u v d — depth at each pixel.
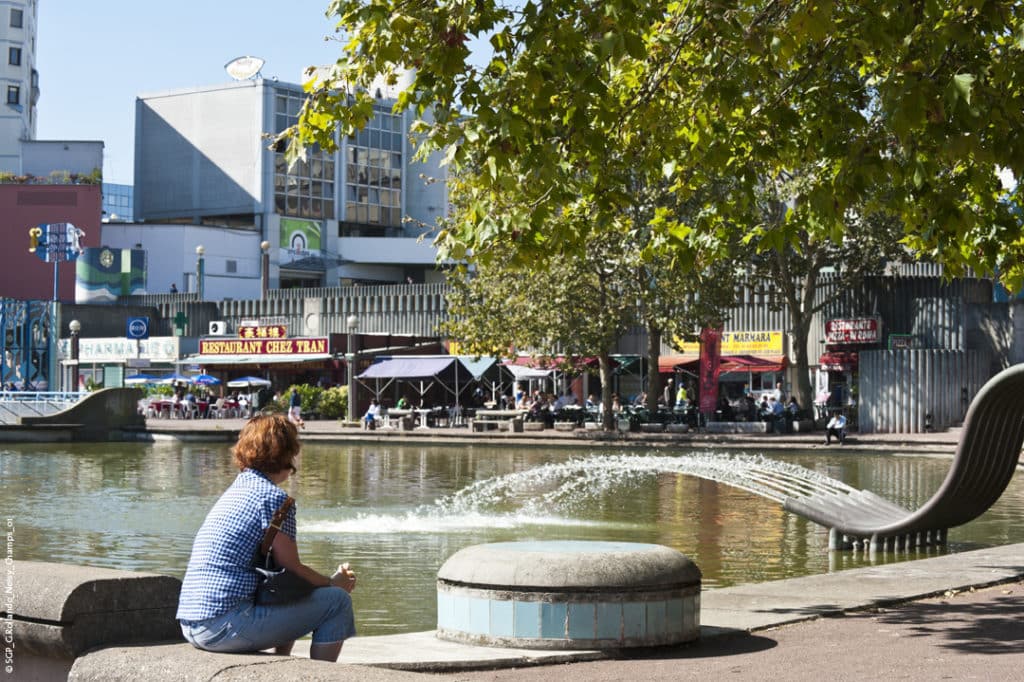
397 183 121.25
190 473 30.83
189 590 5.59
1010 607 10.30
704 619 9.69
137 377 73.12
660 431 47.50
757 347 59.19
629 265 43.50
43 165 112.44
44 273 104.69
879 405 45.47
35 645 5.75
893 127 9.59
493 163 10.24
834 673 7.67
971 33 9.65
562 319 45.34
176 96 116.00
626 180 12.30
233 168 113.06
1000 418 14.21
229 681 4.93
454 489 25.97
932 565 12.80
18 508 21.70
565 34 10.03
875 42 10.19
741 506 22.23
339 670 4.89
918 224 12.17
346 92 10.88
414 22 9.98
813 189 10.95
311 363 69.38
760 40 10.92
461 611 8.71
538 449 42.22
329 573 13.88
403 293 74.69
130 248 100.31
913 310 54.88
